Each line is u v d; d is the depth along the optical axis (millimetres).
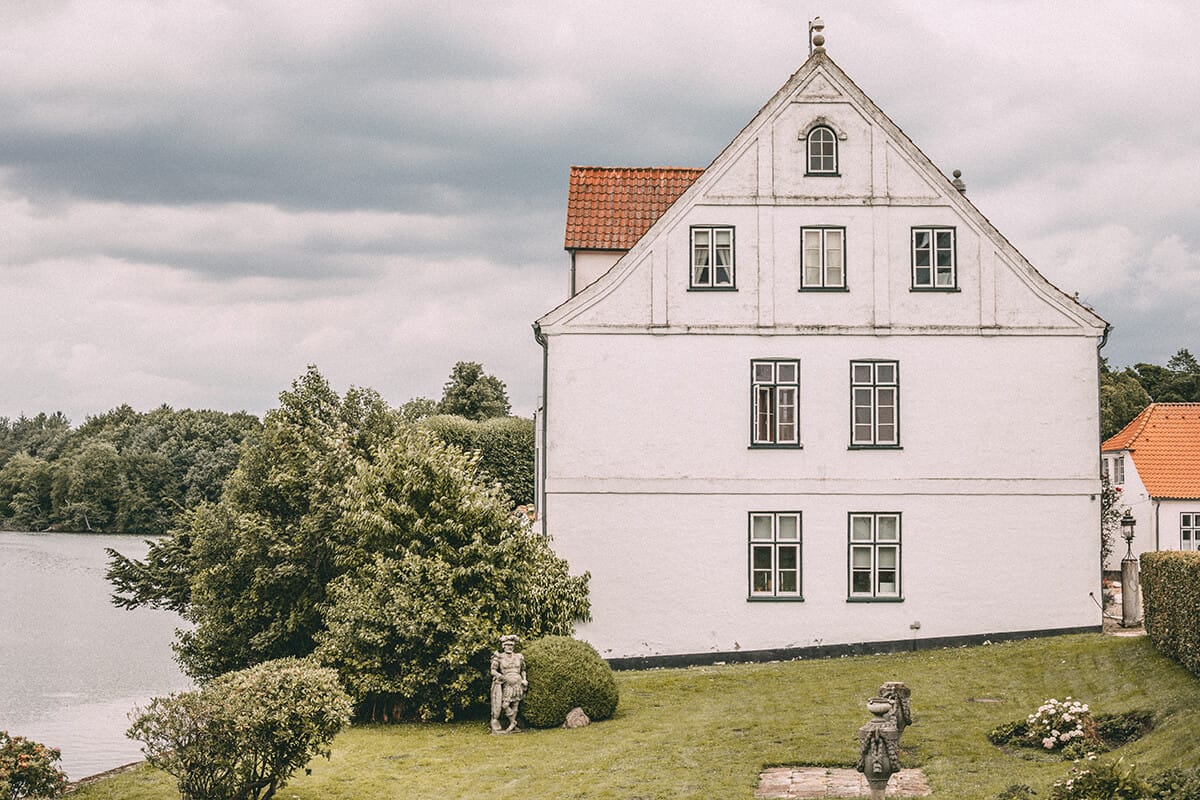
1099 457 30547
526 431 74750
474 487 27469
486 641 25141
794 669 28484
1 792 17250
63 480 137750
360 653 25844
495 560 26578
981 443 30562
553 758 20953
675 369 30609
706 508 30391
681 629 30188
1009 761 18641
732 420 30516
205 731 17359
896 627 30234
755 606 30219
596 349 30656
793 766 19453
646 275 30703
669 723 23188
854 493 30406
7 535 131625
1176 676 21562
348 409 35594
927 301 30719
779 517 30469
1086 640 28531
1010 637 30281
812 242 30859
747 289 30672
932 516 30453
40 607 63781
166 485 136500
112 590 73188
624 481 30406
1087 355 30688
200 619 33188
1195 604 20969
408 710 26188
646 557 30312
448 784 19625
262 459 34125
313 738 18047
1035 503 30500
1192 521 41281
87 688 39375
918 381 30625
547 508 30406
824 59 30938
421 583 25828
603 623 30203
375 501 27469
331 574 31750
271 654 32031
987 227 30750
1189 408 44281
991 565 30406
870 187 30828
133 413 174375
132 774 21156
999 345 30719
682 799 17766
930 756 19328
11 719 33875
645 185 34281
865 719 22297
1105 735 19297
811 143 30969
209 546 32906
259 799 18375
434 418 75438
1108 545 39625
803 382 30594
